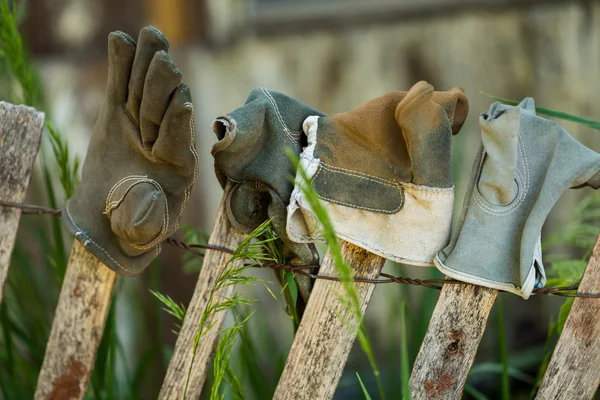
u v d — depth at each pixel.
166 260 2.35
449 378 1.62
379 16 2.55
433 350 1.62
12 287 1.92
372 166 1.59
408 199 1.58
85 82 2.43
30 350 1.88
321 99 2.57
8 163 1.67
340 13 2.55
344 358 1.63
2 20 1.80
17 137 1.67
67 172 1.72
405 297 1.96
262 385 1.85
